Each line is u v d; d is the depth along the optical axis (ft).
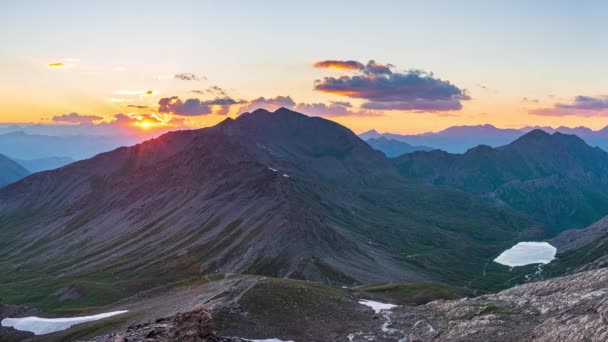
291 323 294.46
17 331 426.10
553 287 323.78
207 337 225.76
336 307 331.36
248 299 315.17
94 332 342.64
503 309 295.28
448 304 334.44
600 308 237.25
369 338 277.03
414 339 265.34
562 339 215.72
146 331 237.45
